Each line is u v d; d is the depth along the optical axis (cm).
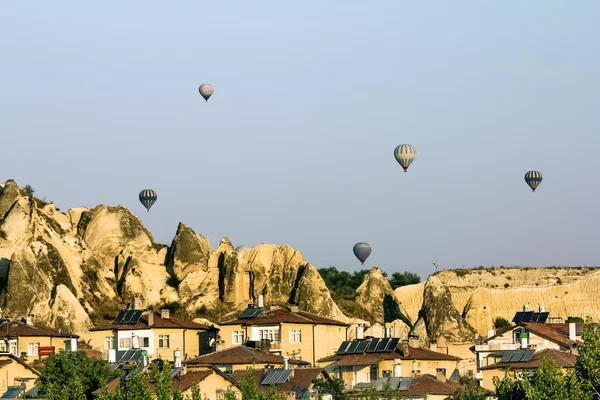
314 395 14600
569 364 15575
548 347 17312
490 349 17800
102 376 15688
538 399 11294
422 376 15575
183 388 14225
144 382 13662
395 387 15050
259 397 13288
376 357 16825
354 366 16600
